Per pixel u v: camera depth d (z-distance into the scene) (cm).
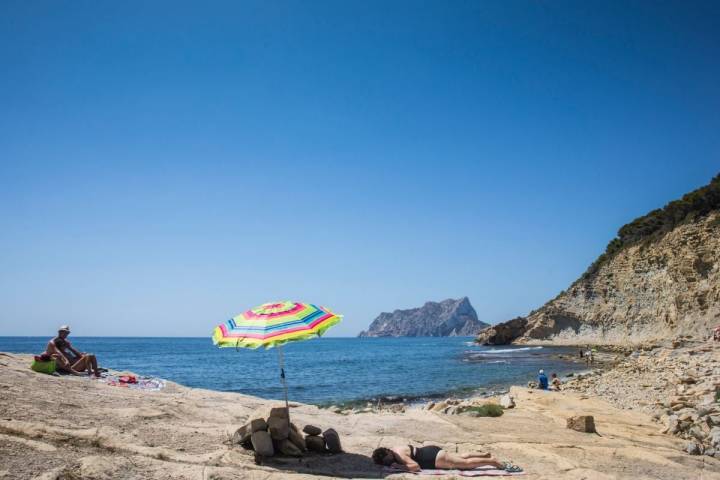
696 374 2144
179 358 8094
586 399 1769
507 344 10975
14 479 584
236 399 1340
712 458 997
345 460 844
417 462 827
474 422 1265
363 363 6569
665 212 7931
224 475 682
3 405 866
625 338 7425
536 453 942
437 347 12950
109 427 855
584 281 9306
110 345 14862
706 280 6028
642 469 875
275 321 799
